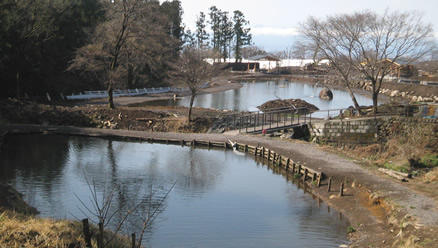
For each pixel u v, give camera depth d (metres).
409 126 27.36
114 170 22.91
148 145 29.64
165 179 21.56
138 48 36.81
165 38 39.22
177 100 53.16
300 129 31.33
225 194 19.47
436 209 14.98
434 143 25.02
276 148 26.59
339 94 68.19
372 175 20.11
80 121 34.06
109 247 10.94
